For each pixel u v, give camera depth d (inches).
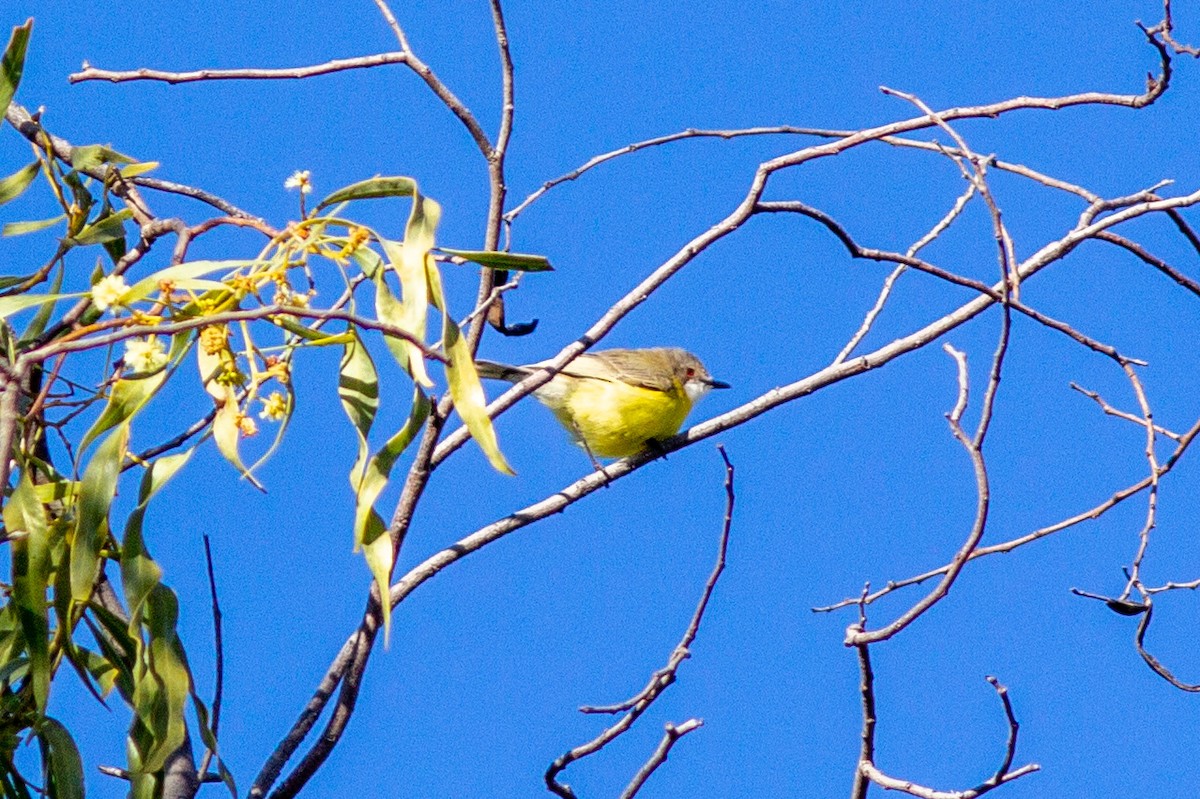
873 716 340.8
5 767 342.0
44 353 259.1
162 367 304.5
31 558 321.4
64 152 413.1
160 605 332.5
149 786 335.3
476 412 303.7
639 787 331.3
